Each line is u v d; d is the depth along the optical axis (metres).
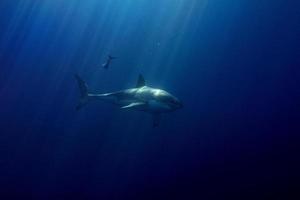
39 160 20.59
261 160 17.86
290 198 13.76
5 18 37.28
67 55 35.62
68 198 16.72
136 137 22.09
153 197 15.80
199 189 15.95
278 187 14.77
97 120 25.08
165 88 32.44
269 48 35.94
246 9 36.69
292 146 18.77
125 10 36.84
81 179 18.27
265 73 33.25
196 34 36.69
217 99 28.78
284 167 16.50
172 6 36.34
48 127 24.98
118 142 21.86
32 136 23.62
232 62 35.19
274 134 21.16
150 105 10.48
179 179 17.25
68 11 37.69
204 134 22.23
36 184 18.11
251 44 36.28
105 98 11.95
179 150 20.42
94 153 20.84
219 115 25.28
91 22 37.12
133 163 19.36
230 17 36.97
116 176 18.20
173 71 34.44
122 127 23.31
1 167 19.72
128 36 36.16
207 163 18.59
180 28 36.56
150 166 18.92
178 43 35.94
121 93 11.40
